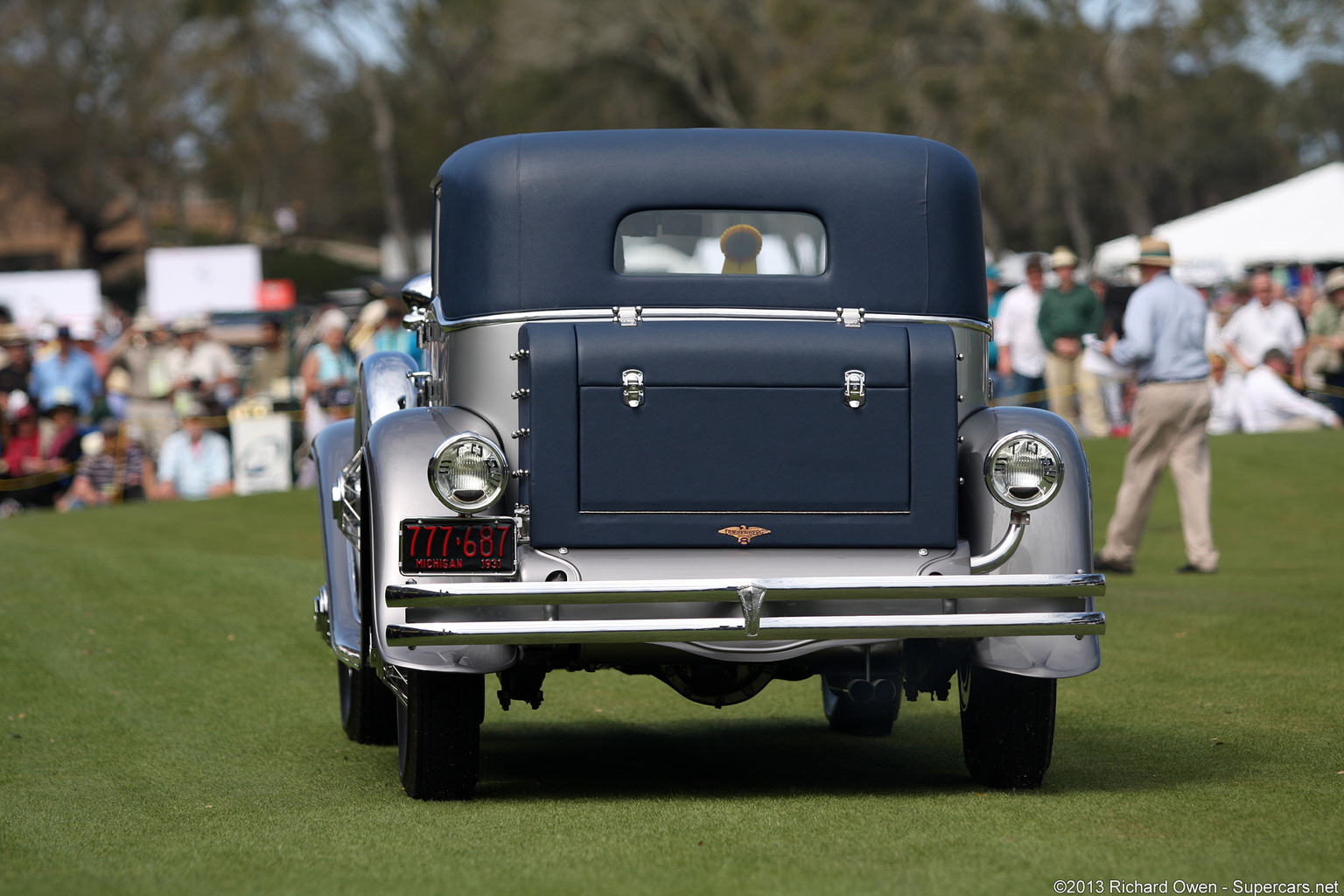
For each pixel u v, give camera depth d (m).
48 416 46.84
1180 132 121.69
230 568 26.66
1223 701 16.47
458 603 10.90
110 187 173.50
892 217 12.73
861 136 12.95
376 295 46.97
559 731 16.19
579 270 12.43
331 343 45.50
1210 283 75.75
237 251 95.19
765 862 10.16
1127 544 27.27
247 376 53.78
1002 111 110.81
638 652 11.72
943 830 11.07
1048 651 11.70
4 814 12.12
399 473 11.55
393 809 12.08
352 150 175.12
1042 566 11.70
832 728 16.16
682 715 17.09
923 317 12.70
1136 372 27.17
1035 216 135.62
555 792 12.91
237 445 45.25
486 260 12.43
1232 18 101.19
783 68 124.69
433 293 13.62
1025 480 11.56
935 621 11.28
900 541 11.54
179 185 175.50
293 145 175.38
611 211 12.48
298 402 47.31
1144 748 14.28
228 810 12.19
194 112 168.62
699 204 12.55
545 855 10.44
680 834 11.04
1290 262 77.06
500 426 12.22
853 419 11.51
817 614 11.41
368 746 15.12
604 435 11.37
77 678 18.17
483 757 14.71
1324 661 18.55
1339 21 97.62
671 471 11.40
